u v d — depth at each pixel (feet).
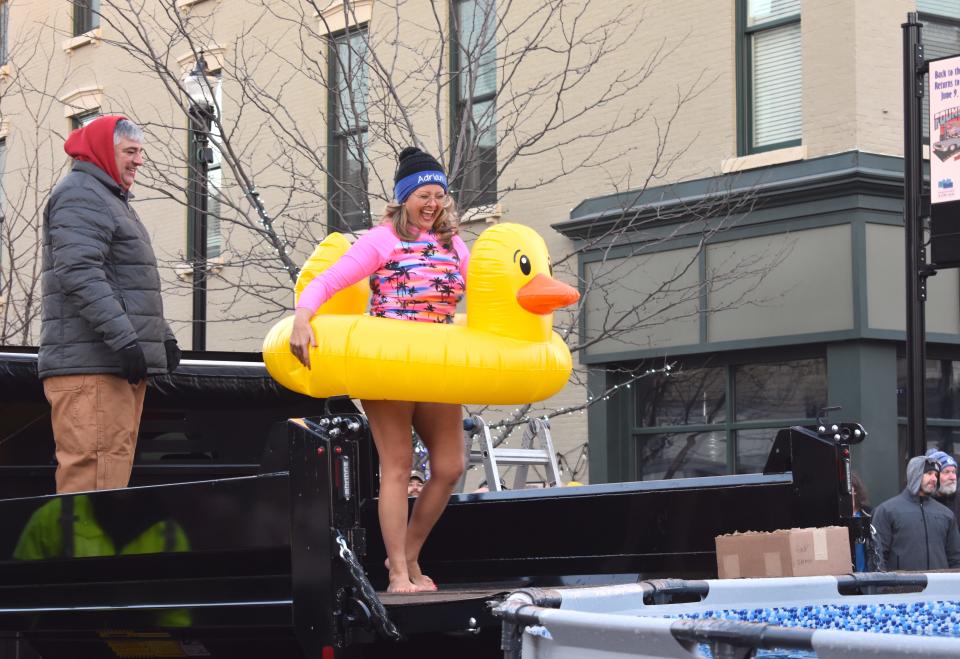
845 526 16.52
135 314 18.12
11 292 63.77
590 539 17.93
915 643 5.47
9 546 14.62
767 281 47.52
